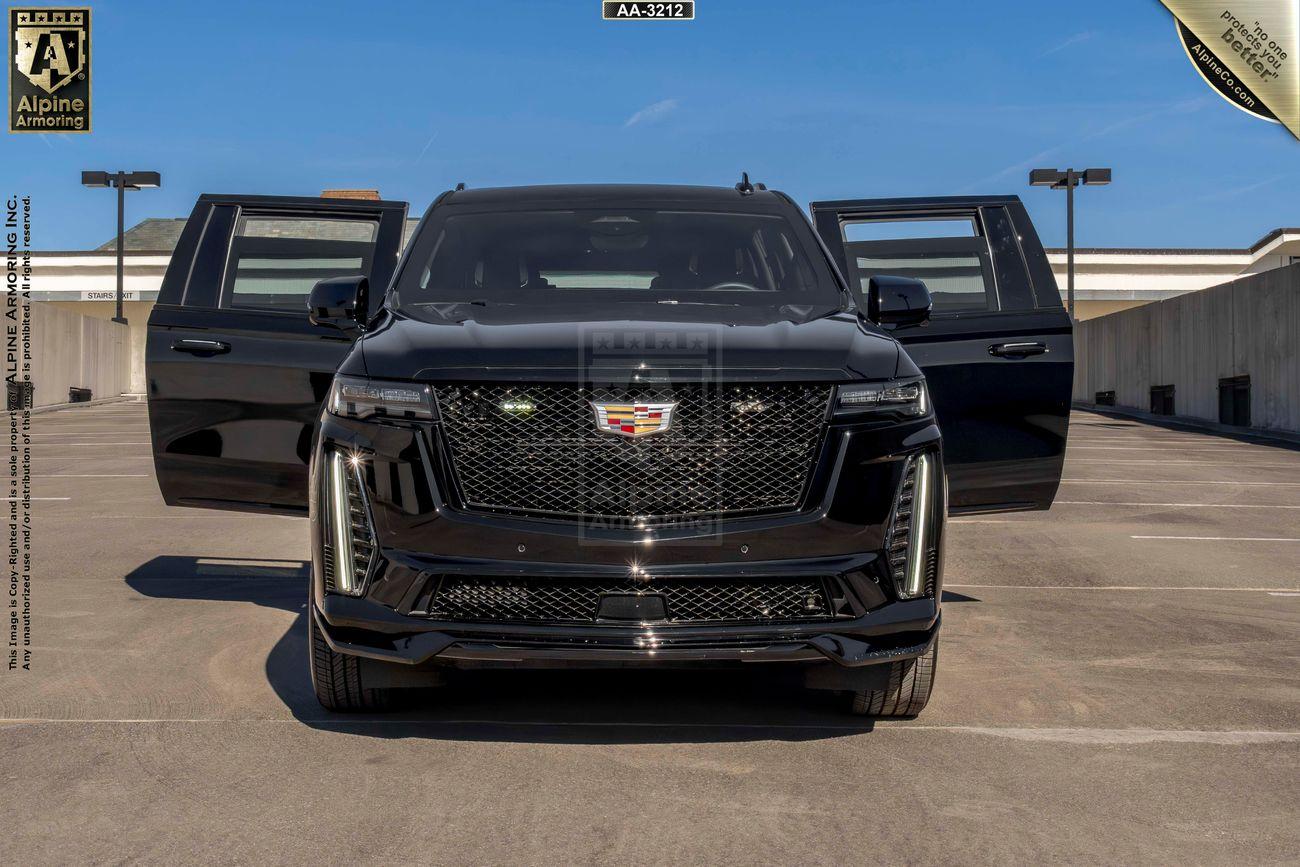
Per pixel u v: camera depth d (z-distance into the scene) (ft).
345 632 12.46
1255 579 25.57
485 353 12.46
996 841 10.09
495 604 12.14
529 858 9.61
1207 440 76.02
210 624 19.13
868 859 9.66
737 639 12.10
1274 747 12.92
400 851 9.71
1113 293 151.43
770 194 18.70
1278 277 83.25
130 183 122.21
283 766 11.93
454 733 13.19
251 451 17.72
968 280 18.89
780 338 13.01
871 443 12.46
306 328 17.75
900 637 12.54
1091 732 13.47
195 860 9.49
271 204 19.04
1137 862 9.67
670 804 10.92
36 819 10.38
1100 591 23.85
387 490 12.22
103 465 53.47
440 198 18.38
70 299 148.56
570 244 16.67
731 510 12.16
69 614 19.99
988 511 18.07
